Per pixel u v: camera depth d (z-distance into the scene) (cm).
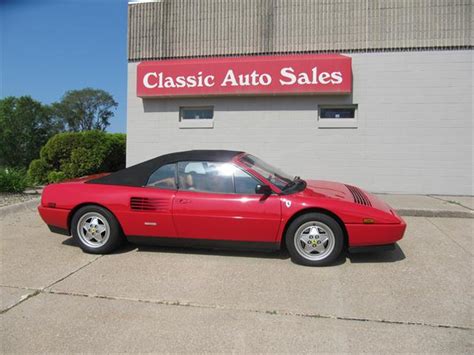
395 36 894
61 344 282
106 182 505
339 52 917
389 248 440
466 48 871
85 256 485
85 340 287
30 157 3150
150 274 421
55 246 528
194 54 981
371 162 916
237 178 469
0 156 3062
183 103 983
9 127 3088
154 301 353
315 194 464
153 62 966
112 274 421
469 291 372
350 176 926
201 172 481
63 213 498
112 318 321
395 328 302
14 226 641
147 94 954
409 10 887
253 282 397
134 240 491
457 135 883
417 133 897
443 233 586
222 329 302
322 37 923
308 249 445
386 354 266
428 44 882
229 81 917
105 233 490
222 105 967
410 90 894
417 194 901
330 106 937
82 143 1126
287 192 463
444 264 449
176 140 991
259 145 957
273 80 898
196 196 465
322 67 880
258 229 450
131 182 496
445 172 891
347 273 421
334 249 439
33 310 335
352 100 914
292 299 356
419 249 506
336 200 447
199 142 982
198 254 493
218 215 456
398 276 412
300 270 432
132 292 372
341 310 333
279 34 942
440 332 295
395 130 904
